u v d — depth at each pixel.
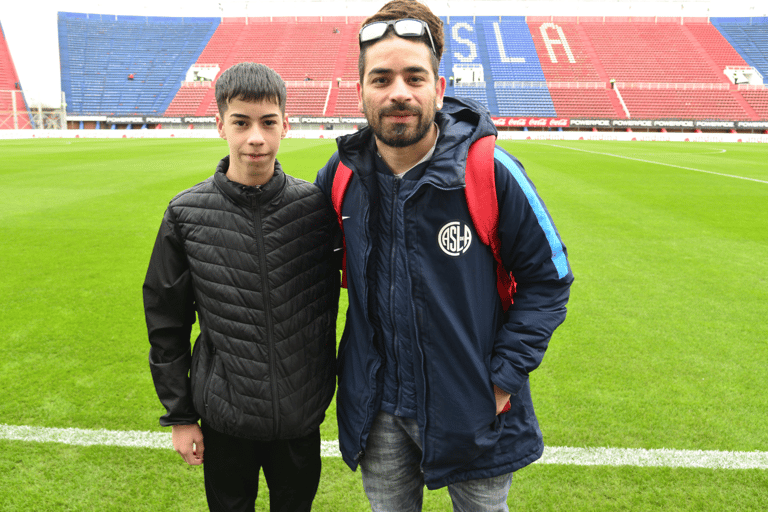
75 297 4.36
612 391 2.92
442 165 1.32
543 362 3.26
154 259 1.52
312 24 46.12
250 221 1.49
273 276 1.50
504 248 1.42
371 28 1.27
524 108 36.72
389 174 1.42
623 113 35.91
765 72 39.34
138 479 2.22
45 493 2.13
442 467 1.46
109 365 3.20
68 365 3.19
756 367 3.20
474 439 1.42
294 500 1.71
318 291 1.60
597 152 20.55
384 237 1.44
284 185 1.54
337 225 1.65
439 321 1.39
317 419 1.61
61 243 6.05
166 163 14.48
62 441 2.46
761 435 2.53
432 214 1.36
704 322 3.89
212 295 1.50
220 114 1.46
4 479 2.20
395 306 1.43
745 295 4.46
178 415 1.55
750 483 2.20
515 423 1.50
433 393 1.42
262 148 1.42
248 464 1.64
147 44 43.28
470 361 1.40
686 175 12.68
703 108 35.69
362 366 1.53
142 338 3.59
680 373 3.12
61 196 9.02
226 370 1.52
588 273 5.05
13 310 4.07
